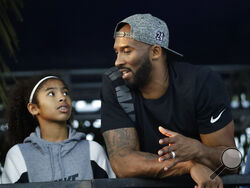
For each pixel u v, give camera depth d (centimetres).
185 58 909
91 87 945
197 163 412
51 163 491
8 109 550
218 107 441
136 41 437
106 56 888
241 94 934
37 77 532
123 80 455
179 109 445
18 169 489
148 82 446
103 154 511
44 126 512
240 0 796
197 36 867
